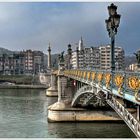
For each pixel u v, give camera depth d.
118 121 50.50
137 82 15.61
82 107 51.69
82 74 40.31
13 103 84.50
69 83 55.91
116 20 19.84
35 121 53.53
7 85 170.12
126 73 17.67
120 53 150.62
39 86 163.62
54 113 51.81
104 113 50.78
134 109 18.66
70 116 51.12
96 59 162.25
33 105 79.06
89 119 50.97
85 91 43.22
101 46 164.38
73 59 132.75
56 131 44.34
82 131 43.72
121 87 18.30
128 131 42.91
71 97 54.47
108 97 22.47
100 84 25.73
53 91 110.00
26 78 191.88
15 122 52.78
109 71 22.61
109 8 19.91
